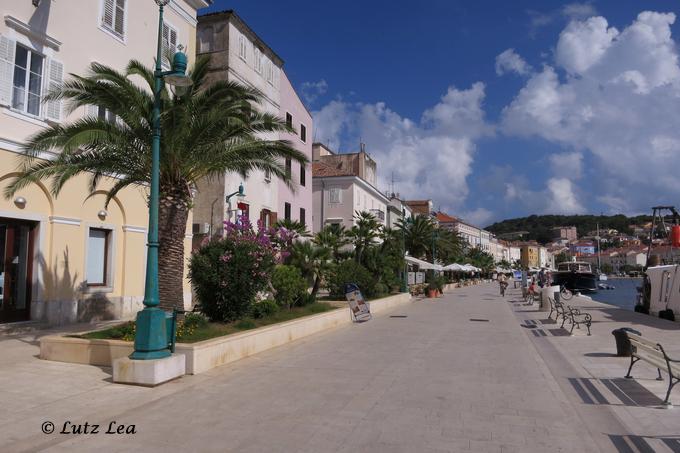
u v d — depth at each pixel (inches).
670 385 279.7
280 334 500.4
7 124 524.4
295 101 1280.8
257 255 498.6
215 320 487.2
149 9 746.8
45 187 563.8
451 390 315.6
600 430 238.2
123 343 363.3
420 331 633.0
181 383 328.5
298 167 1295.5
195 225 880.9
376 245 1221.1
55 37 585.3
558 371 380.5
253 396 297.6
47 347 386.6
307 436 227.6
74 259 602.5
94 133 397.4
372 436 227.8
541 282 2138.3
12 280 540.1
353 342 527.8
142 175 460.4
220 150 468.1
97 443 218.5
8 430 234.2
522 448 213.6
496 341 544.4
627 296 2298.2
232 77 936.3
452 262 2719.0
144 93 454.9
